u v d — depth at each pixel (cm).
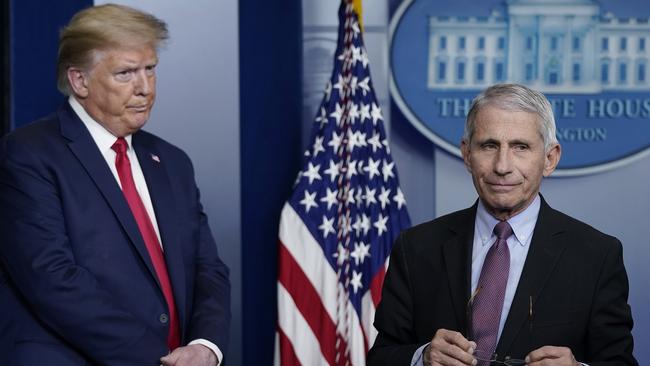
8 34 364
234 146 374
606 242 217
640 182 396
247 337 378
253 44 377
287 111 386
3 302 249
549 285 212
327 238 357
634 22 391
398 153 399
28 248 241
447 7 395
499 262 216
